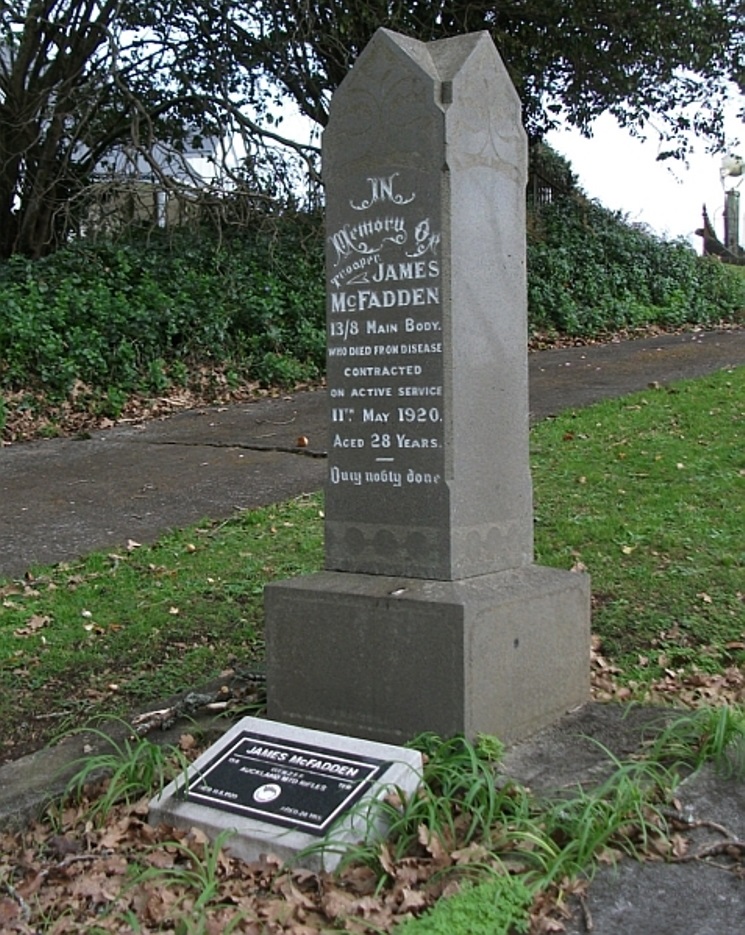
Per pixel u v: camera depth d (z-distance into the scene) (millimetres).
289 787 3912
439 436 4488
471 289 4551
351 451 4730
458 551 4512
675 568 6641
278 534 7910
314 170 17016
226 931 3201
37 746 4902
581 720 4570
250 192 16562
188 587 6879
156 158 20094
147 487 9484
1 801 4148
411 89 4477
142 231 16453
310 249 17016
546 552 7066
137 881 3549
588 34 17719
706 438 9664
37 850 3924
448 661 4188
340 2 16031
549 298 18672
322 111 17656
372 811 3680
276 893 3480
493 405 4676
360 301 4664
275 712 4668
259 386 14297
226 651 5887
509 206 4742
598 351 16547
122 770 4180
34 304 13195
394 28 16219
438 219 4430
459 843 3615
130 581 7051
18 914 3480
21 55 16484
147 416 12750
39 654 5926
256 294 15477
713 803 3768
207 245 16250
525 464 4867
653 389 12156
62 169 16828
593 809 3617
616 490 8312
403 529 4598
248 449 10773
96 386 13055
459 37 4691
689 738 4168
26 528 8383
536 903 3291
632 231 22750
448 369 4465
